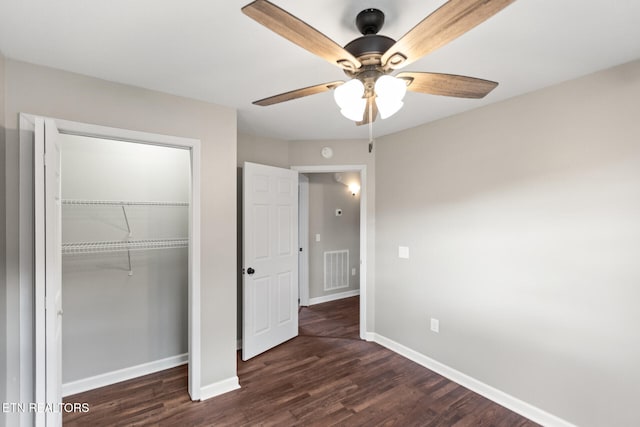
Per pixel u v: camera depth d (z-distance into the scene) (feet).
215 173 7.90
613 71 5.90
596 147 6.10
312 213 16.12
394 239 10.60
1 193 5.41
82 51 5.37
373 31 4.32
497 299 7.68
